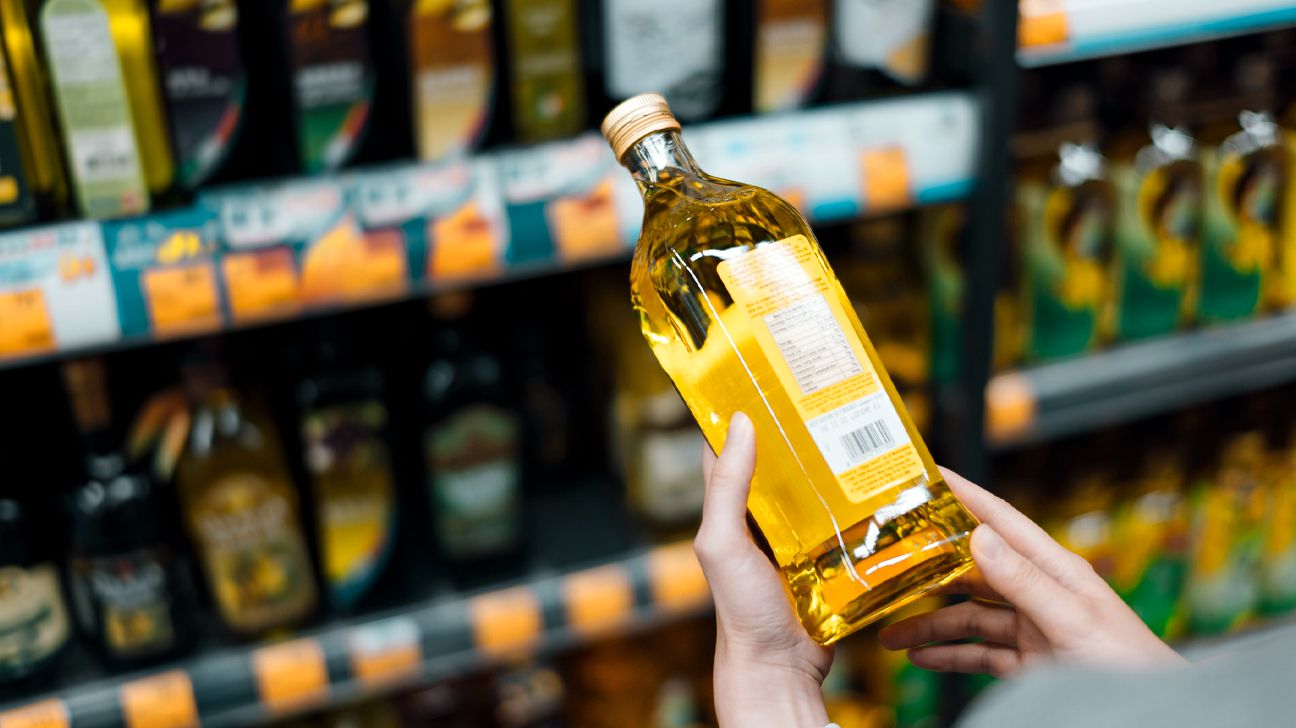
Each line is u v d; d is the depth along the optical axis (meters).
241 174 1.21
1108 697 0.38
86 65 1.03
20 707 1.20
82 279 1.05
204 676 1.25
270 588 1.29
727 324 0.80
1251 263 1.65
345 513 1.31
